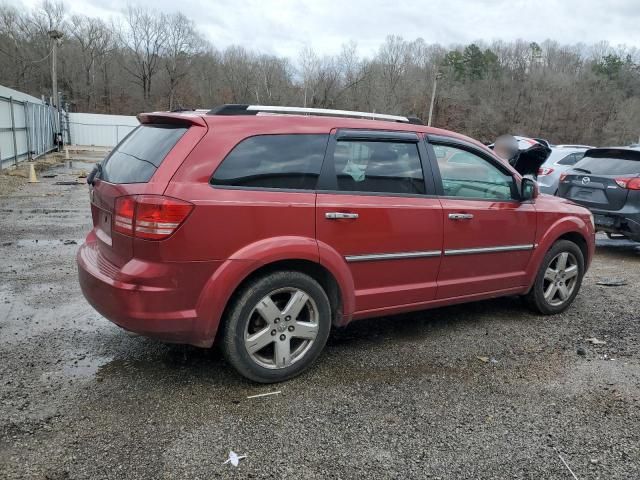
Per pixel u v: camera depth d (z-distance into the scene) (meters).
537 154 8.62
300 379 3.41
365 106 60.97
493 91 66.56
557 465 2.62
